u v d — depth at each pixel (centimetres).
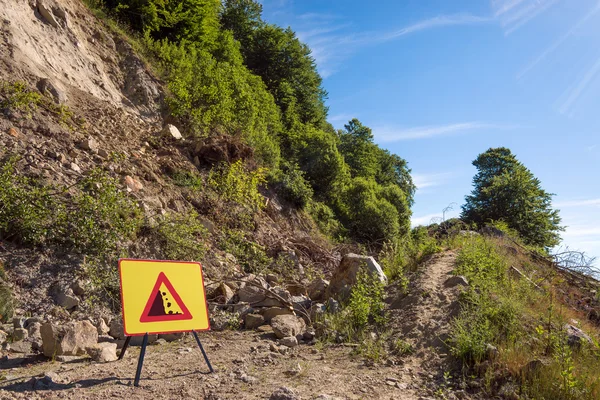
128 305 412
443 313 608
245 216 1223
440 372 480
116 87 1464
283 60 3066
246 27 3200
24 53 1134
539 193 3123
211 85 1638
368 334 603
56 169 859
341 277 780
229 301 773
